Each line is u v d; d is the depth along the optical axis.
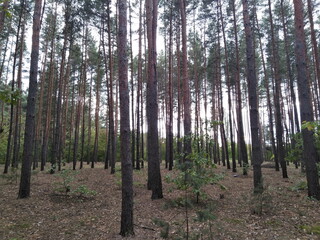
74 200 8.40
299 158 9.27
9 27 15.16
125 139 5.16
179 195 8.98
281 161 13.31
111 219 6.46
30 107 8.80
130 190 5.21
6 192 9.41
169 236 5.05
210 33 18.27
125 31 5.24
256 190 6.51
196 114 21.36
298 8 7.57
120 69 5.19
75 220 6.38
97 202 8.28
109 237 5.14
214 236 4.96
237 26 17.11
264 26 17.64
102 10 16.09
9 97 2.91
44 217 6.58
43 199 8.36
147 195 9.35
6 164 15.58
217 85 20.12
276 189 9.21
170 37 17.05
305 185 9.18
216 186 10.70
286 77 22.95
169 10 17.12
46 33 18.72
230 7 16.14
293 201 7.36
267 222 5.72
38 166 22.77
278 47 17.92
